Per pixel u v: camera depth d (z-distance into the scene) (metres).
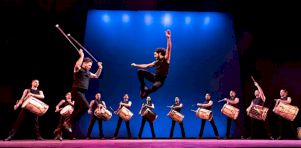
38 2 7.29
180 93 7.77
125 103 6.90
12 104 7.23
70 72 7.62
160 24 8.13
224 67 7.89
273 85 7.66
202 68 7.91
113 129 7.55
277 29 7.83
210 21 8.16
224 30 8.10
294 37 7.72
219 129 7.61
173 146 3.44
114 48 7.93
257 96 6.39
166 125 7.65
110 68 7.81
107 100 7.63
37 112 5.09
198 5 7.82
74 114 4.12
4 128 7.10
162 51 3.64
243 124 7.46
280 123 6.22
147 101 6.83
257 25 7.96
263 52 7.85
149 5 7.84
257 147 3.51
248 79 7.80
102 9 8.07
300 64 7.62
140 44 8.01
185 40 8.05
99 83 7.68
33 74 7.48
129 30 8.06
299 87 7.54
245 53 7.94
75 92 4.07
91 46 7.86
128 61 7.90
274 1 7.56
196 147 3.47
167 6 7.90
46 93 7.49
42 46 7.60
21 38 7.50
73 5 7.61
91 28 7.95
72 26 7.80
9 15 7.39
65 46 7.69
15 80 7.36
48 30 7.66
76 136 7.30
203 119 6.73
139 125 7.61
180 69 7.89
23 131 7.22
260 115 6.12
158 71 3.62
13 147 3.30
